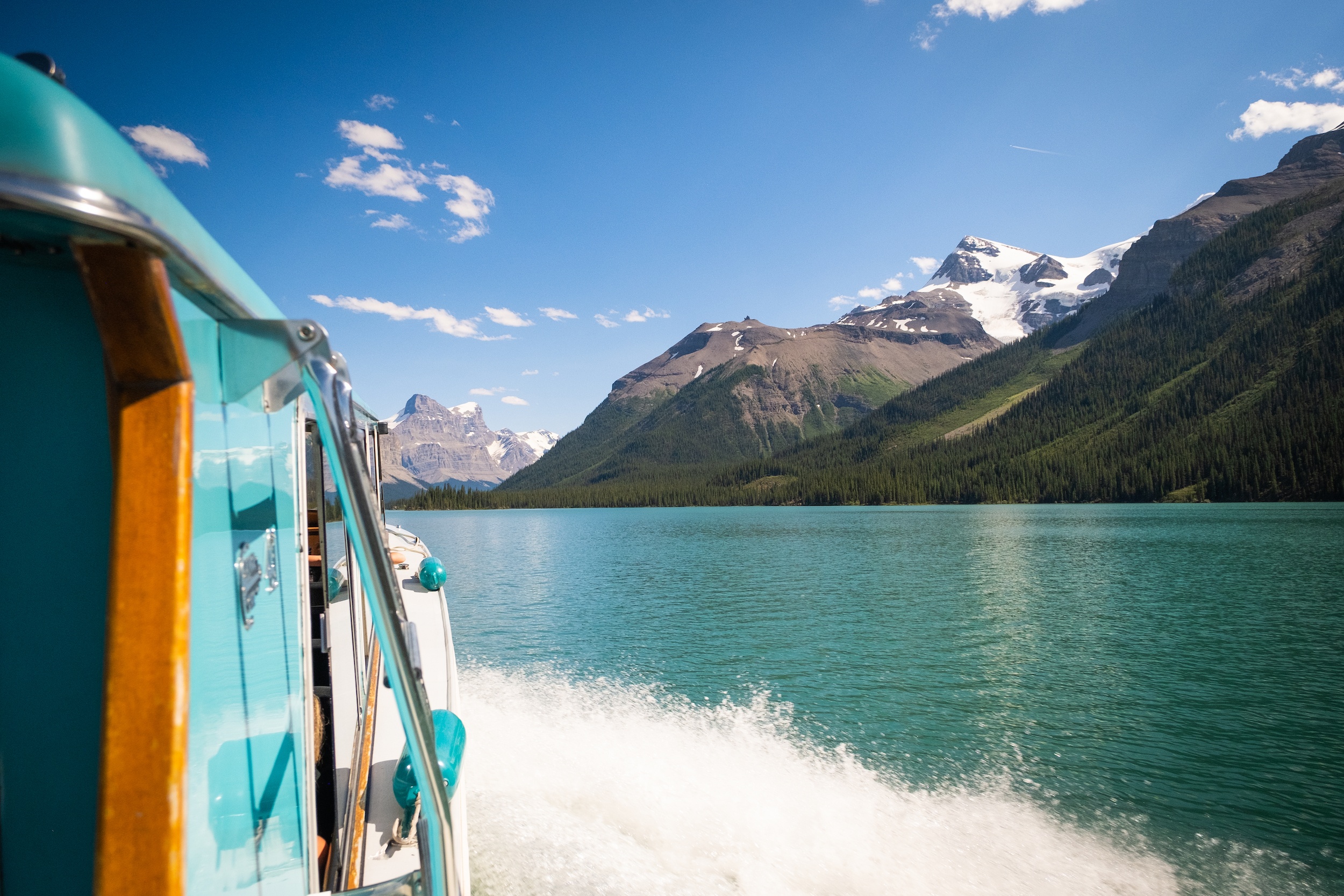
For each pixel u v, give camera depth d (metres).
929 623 20.03
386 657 1.58
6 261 1.22
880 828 7.50
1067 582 28.41
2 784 1.26
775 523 87.31
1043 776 9.31
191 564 1.22
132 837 1.12
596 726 10.76
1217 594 24.78
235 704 1.70
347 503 1.53
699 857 6.66
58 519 1.27
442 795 1.71
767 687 13.64
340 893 1.90
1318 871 6.94
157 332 1.13
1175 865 7.09
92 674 1.29
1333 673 14.51
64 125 0.89
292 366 1.72
